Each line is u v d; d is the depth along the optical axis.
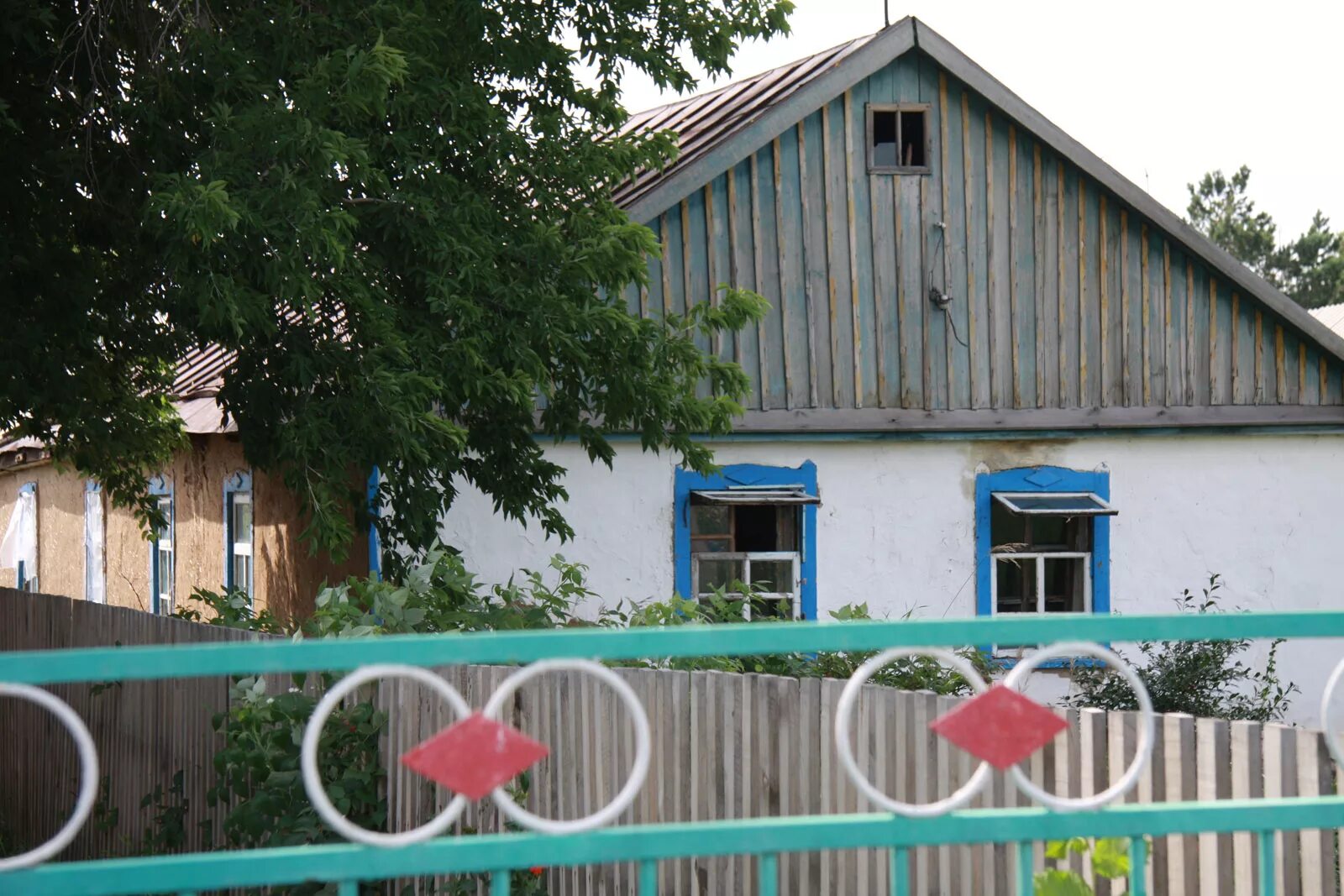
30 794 10.32
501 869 2.77
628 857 2.81
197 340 11.03
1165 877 3.90
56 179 10.15
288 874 2.68
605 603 13.32
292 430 8.95
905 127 14.45
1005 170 14.45
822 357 13.98
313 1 9.18
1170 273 14.71
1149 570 14.54
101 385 12.55
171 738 8.16
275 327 8.80
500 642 2.70
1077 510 13.95
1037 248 14.48
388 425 8.93
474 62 9.96
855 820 2.91
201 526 17.62
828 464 14.01
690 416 10.38
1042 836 2.98
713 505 13.85
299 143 8.16
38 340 10.19
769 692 5.02
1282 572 14.78
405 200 8.93
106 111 10.06
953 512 14.24
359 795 6.47
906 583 14.11
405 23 8.80
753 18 10.33
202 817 7.76
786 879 5.04
